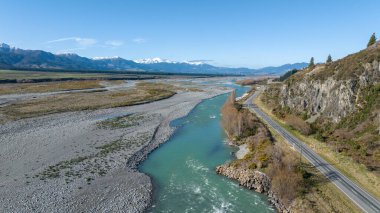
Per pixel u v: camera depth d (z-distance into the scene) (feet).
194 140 269.64
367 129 217.77
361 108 237.25
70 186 164.66
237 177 181.78
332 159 195.00
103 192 160.97
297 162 184.24
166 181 180.75
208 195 162.61
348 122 241.14
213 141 266.77
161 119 350.23
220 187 172.35
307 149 217.56
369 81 245.86
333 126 255.91
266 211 146.51
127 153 224.12
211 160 217.77
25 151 214.69
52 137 252.01
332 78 289.12
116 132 280.51
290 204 145.59
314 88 313.73
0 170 180.34
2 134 252.21
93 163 200.44
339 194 148.36
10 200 145.89
